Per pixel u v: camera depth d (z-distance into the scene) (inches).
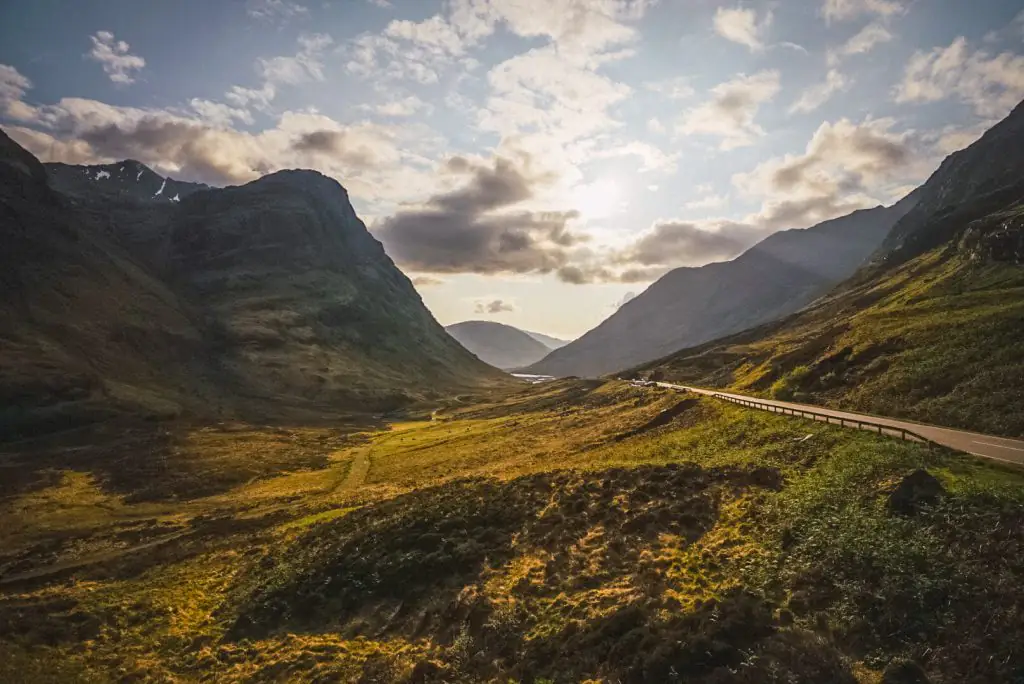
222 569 1504.7
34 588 1517.0
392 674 832.3
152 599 1347.2
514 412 4901.6
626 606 809.5
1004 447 1131.9
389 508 1621.6
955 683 514.0
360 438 4623.5
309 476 3085.6
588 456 2026.3
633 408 3080.7
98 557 1790.1
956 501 811.4
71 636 1172.5
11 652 1088.8
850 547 776.9
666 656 628.1
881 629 614.2
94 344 6501.0
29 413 4458.7
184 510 2512.3
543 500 1386.6
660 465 1441.9
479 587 1045.2
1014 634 543.2
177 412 5206.7
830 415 1615.4
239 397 6845.5
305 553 1437.0
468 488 1622.8
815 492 1012.5
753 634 638.5
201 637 1127.0
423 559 1211.2
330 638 1029.8
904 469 994.7
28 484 2933.1
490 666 776.9
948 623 590.2
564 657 732.7
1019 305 2139.5
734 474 1258.6
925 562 699.4
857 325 2979.8
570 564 1030.4
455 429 4217.5
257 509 2315.5
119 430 4424.2
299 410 6688.0
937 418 1552.7
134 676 994.7
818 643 596.4
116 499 2696.9
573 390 5634.8
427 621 989.8
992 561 666.2
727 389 3161.9
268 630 1123.9
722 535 975.6
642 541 1044.5
